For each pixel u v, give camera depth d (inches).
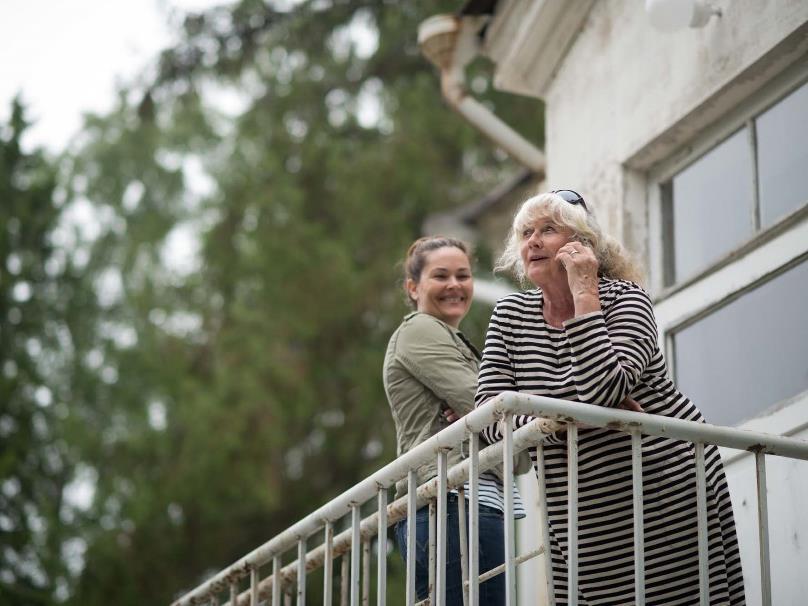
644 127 222.8
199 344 671.8
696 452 144.3
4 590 478.0
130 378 684.1
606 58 238.5
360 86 644.7
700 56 209.0
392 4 609.3
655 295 217.9
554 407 138.3
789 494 176.7
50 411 586.9
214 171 735.7
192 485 621.3
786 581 175.0
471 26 281.3
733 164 208.4
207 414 619.8
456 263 195.9
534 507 270.5
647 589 148.5
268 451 624.4
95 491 637.3
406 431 180.1
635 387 151.1
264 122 648.4
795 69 195.2
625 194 227.3
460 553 168.4
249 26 597.9
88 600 597.6
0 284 564.7
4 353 556.1
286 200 639.1
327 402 641.0
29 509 530.3
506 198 571.8
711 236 212.4
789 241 188.2
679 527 147.7
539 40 255.9
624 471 148.6
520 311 158.9
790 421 181.8
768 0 194.4
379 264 630.5
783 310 189.8
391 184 631.2
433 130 631.2
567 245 150.0
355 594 164.1
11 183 595.2
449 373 177.0
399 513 169.6
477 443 144.3
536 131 596.4
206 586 203.0
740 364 197.5
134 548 620.4
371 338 637.9
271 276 631.8
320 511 172.7
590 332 143.8
